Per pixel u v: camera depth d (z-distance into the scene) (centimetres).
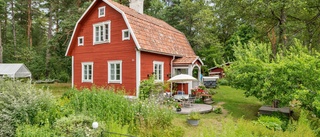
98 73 1590
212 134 529
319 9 1435
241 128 553
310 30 1596
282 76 920
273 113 999
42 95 716
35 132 555
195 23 2450
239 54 1198
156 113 755
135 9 1867
